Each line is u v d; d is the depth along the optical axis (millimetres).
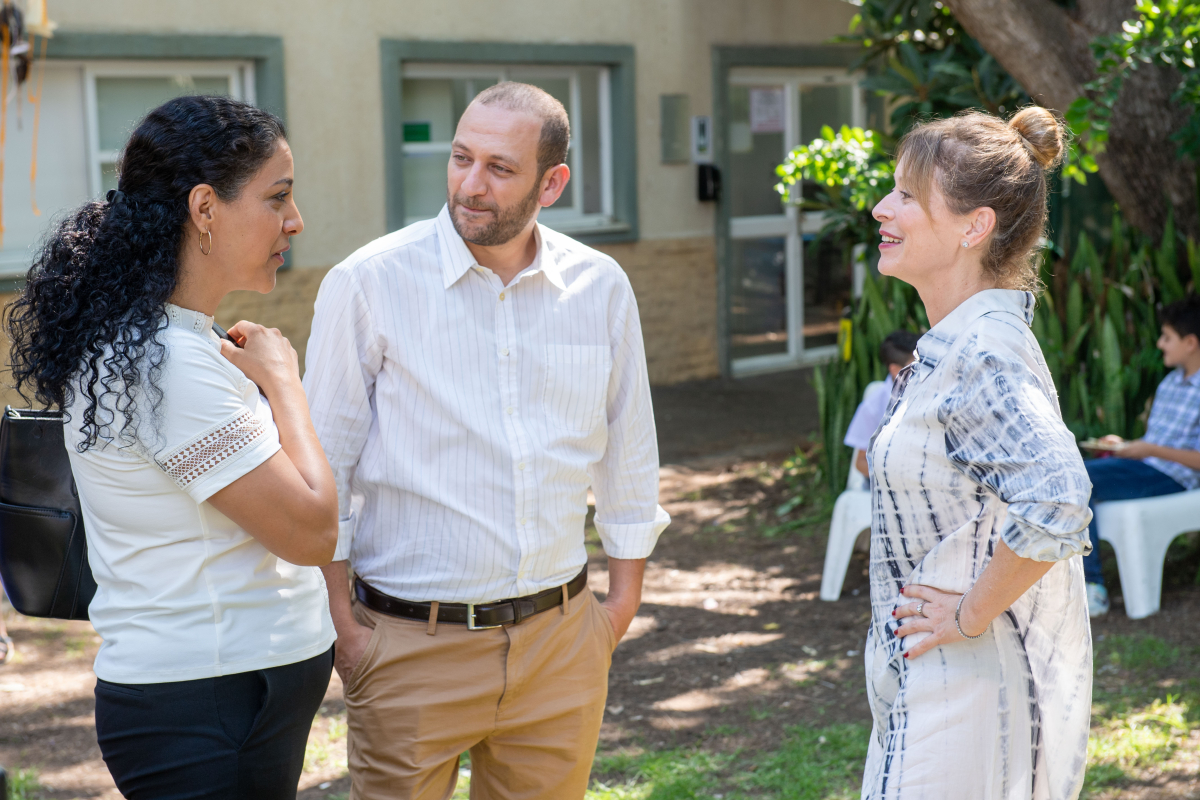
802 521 6164
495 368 2193
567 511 2258
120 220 1677
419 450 2184
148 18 7371
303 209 8148
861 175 6082
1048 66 5289
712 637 4664
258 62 7902
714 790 3342
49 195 7355
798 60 10453
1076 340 5621
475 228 2133
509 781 2324
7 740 3768
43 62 7074
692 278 10156
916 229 1909
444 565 2176
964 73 6211
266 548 1791
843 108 11102
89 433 1662
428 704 2172
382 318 2172
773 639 4613
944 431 1860
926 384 1877
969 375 1811
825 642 4551
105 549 1764
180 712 1740
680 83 9844
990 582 1789
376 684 2195
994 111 6258
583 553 2348
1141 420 5629
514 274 2252
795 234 10891
